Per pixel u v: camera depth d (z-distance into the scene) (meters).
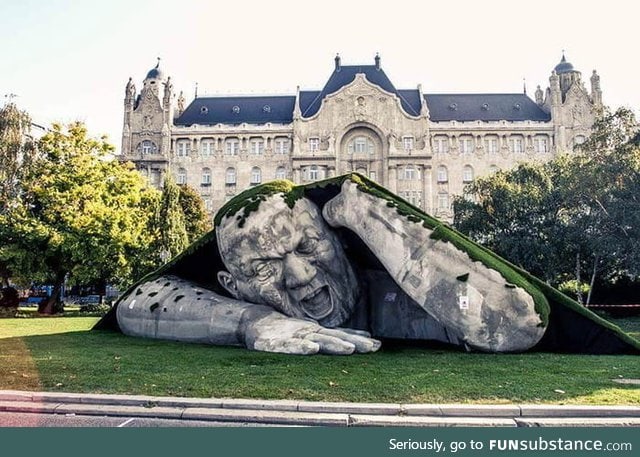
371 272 19.45
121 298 21.78
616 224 32.47
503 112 83.12
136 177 39.94
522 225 39.91
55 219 34.75
